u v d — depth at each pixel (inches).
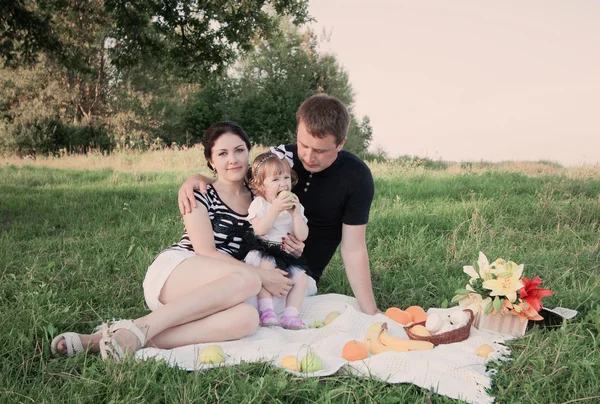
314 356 111.0
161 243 233.5
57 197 397.4
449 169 600.4
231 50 550.9
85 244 231.0
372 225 268.1
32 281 168.4
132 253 217.3
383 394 102.3
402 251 218.7
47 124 1020.5
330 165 153.9
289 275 149.1
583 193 359.9
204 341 125.2
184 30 536.4
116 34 531.2
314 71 1441.9
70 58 563.2
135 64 537.6
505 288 134.3
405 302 169.3
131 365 103.9
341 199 157.2
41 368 108.5
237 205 149.8
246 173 155.2
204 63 553.0
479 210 292.7
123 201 362.9
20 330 125.3
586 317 141.9
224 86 1440.7
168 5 502.3
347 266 159.6
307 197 158.6
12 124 1006.4
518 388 106.6
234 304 127.6
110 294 164.6
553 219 279.0
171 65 566.9
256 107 1402.6
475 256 211.8
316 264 169.6
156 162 732.0
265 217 144.9
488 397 101.7
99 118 1219.9
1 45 503.5
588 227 266.2
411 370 109.9
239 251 147.7
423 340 127.1
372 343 127.5
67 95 1178.0
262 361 111.8
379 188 414.9
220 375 106.1
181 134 1379.2
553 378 107.6
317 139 140.1
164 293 134.4
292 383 103.7
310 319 151.8
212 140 146.6
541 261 203.6
